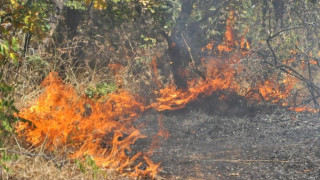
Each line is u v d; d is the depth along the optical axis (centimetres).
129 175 767
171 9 1630
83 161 753
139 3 1597
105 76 1402
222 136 1111
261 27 1758
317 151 909
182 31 1661
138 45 1714
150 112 1441
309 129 1145
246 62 1633
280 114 1349
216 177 765
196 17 1647
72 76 1213
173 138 1091
